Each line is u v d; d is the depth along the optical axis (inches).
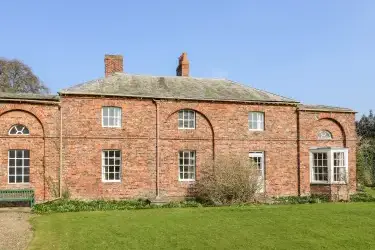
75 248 514.3
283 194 1097.4
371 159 1598.2
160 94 1024.9
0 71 1924.2
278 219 690.2
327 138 1157.7
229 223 658.2
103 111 979.3
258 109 1091.9
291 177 1109.7
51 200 906.7
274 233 595.8
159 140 1005.2
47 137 920.3
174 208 834.8
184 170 1029.8
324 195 1069.8
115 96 979.9
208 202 943.0
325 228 628.1
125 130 984.9
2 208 844.0
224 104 1063.0
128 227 626.2
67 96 948.0
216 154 1044.5
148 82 1096.2
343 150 1075.3
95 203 904.9
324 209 793.6
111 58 1149.7
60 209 812.0
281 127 1111.6
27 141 906.7
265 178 1085.1
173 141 1017.5
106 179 973.8
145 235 577.9
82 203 900.0
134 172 984.3
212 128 1048.2
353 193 1160.2
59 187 925.2
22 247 517.0
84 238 560.1
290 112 1123.9
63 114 942.4
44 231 600.7
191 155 1039.6
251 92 1145.4
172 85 1104.8
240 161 959.0
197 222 665.6
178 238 563.2
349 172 1157.1
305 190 1114.1
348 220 684.7
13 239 555.8
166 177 1005.2
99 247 518.9
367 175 1526.8
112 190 966.4
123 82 1064.2
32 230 610.2
